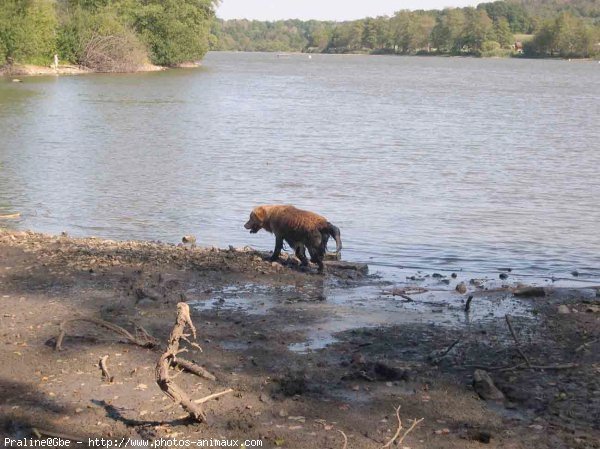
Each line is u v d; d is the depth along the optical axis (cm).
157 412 677
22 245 1277
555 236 1522
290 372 766
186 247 1326
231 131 3284
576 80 9144
